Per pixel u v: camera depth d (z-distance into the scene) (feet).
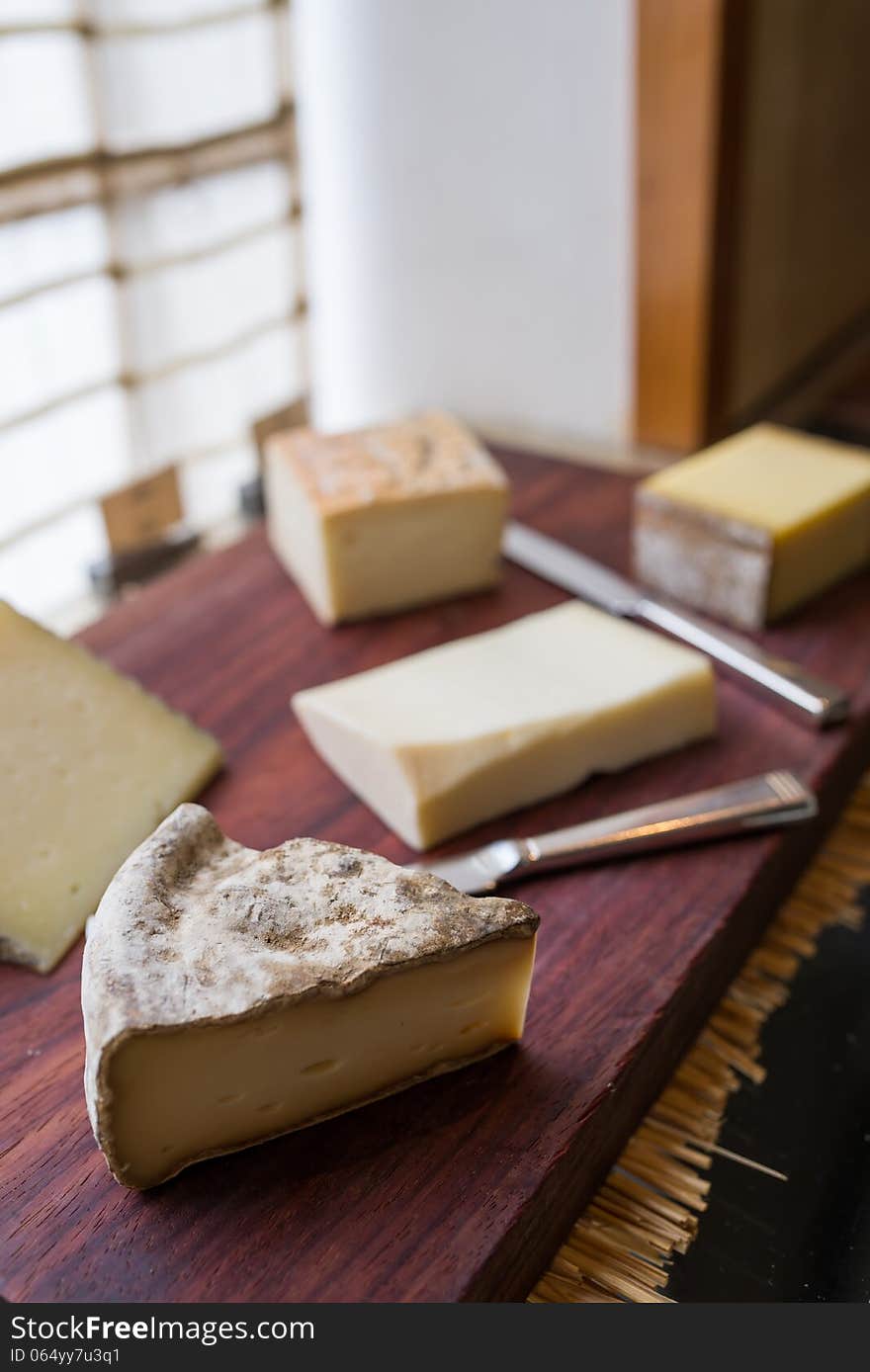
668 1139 1.56
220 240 2.62
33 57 2.23
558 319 2.79
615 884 1.69
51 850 1.66
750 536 2.03
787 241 2.85
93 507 2.52
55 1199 1.41
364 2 2.66
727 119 2.44
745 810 1.73
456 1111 1.47
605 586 2.17
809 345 3.17
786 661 2.00
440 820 1.73
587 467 2.52
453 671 1.87
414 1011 1.45
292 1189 1.41
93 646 2.10
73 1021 1.56
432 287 2.89
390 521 2.09
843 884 1.83
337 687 1.86
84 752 1.74
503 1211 1.39
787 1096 1.59
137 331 2.53
